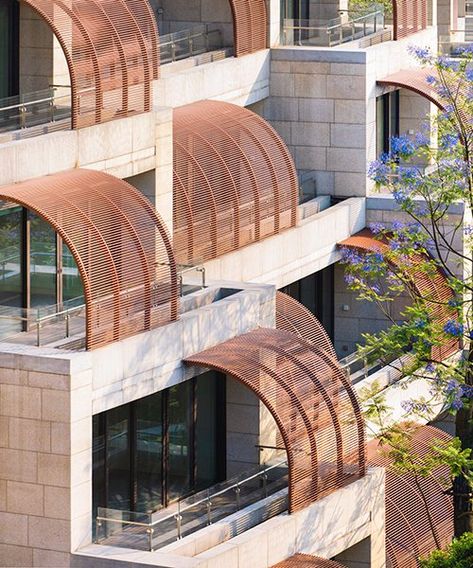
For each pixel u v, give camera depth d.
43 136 62.66
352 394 64.94
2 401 57.94
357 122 83.00
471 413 67.12
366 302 81.56
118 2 66.50
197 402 64.31
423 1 89.75
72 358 57.41
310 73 83.12
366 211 82.81
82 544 58.31
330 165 83.50
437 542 69.44
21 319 59.59
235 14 80.44
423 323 66.81
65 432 57.47
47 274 63.25
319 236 79.00
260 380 61.94
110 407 59.09
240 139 75.56
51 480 57.81
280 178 76.56
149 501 62.78
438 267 82.00
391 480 69.94
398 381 76.38
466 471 65.94
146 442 62.47
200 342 62.50
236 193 73.75
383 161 71.50
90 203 60.53
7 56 67.12
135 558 57.84
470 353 66.88
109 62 65.12
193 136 73.62
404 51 86.81
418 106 87.94
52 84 67.06
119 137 65.38
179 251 70.88
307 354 64.19
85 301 58.78
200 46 79.69
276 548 61.25
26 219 62.34
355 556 65.88
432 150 69.50
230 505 61.81
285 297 72.44
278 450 65.31
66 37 64.12
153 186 67.50
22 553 58.34
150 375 60.53
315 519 62.81
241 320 64.31
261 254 74.88
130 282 60.28
